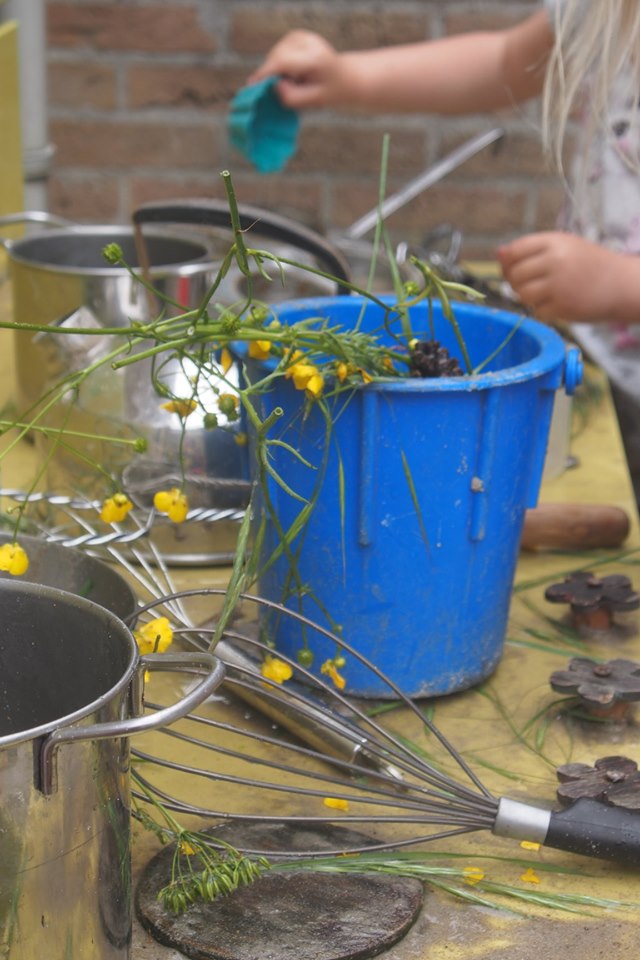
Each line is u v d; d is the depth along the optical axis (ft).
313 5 6.75
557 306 4.00
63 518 3.18
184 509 2.28
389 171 7.01
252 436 2.57
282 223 2.92
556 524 3.29
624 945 1.92
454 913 1.99
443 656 2.60
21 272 3.43
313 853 2.06
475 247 7.13
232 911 1.94
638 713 2.60
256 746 2.44
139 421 3.08
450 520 2.50
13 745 1.48
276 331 2.30
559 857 2.14
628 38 3.57
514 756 2.43
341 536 2.50
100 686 1.81
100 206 7.17
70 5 6.77
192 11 6.79
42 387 3.43
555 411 3.62
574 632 2.91
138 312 3.29
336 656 2.37
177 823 2.08
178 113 6.99
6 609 1.89
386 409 2.40
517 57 5.21
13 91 4.67
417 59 5.25
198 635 2.56
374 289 4.45
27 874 1.54
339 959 1.85
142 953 1.88
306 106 5.04
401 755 2.36
